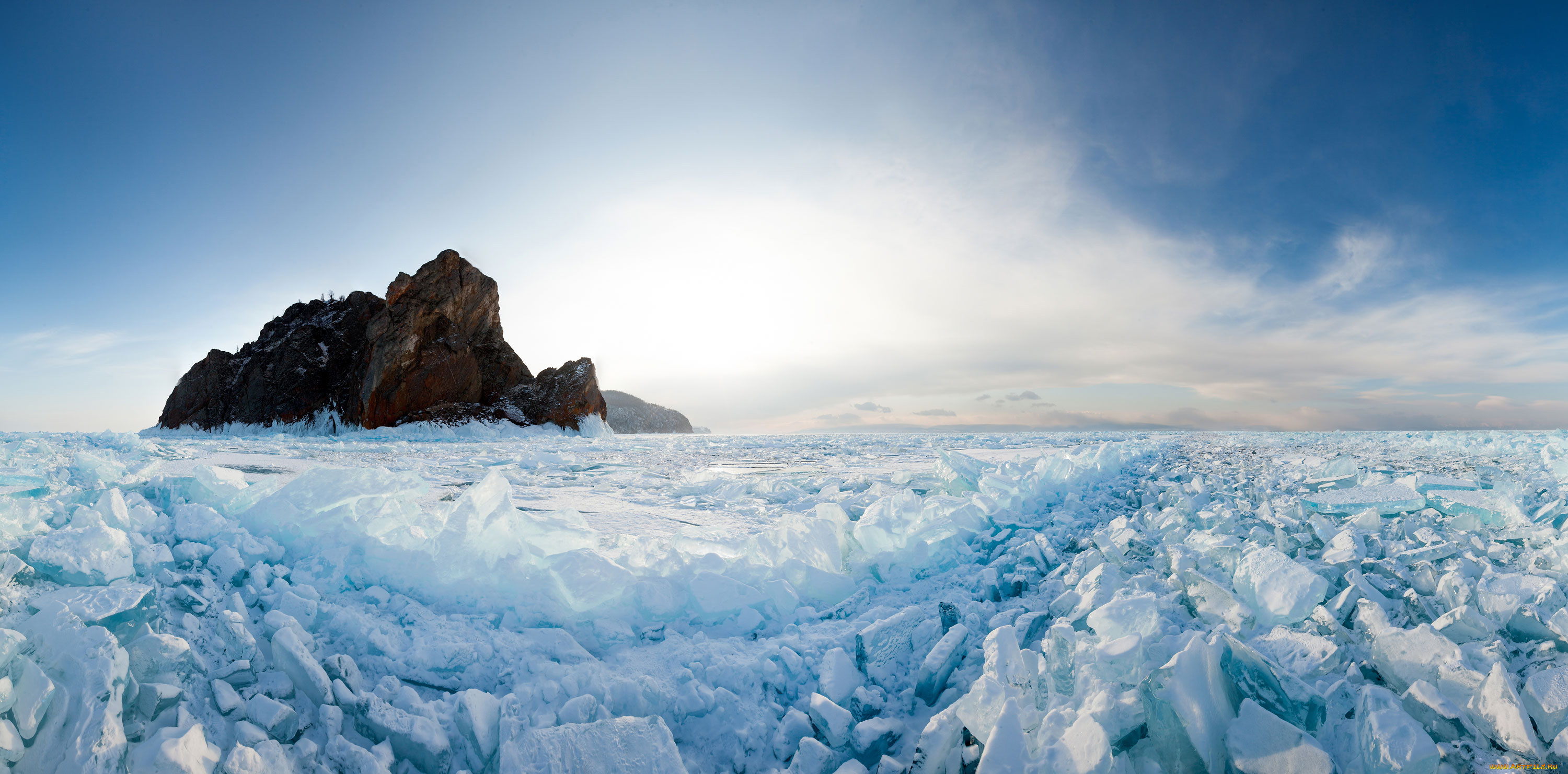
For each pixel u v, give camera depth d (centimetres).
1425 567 326
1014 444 2128
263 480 424
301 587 318
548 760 211
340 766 221
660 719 231
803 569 394
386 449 1786
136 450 1166
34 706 194
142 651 229
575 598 337
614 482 968
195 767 194
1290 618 288
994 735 202
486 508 381
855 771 228
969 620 338
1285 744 196
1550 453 1202
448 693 271
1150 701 216
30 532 314
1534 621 255
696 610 353
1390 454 1441
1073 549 472
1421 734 192
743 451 1853
